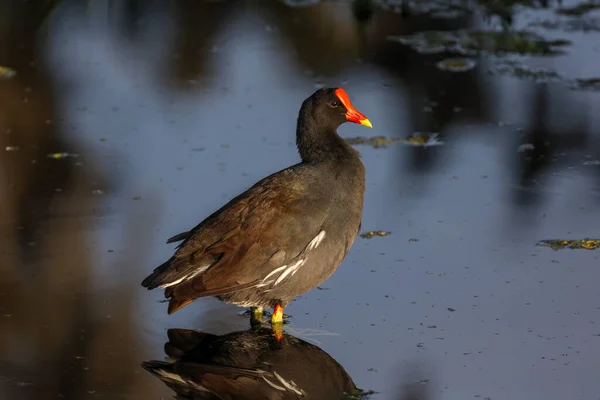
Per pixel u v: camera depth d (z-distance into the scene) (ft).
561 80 60.18
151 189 46.01
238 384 30.68
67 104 57.26
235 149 50.60
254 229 33.37
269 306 34.76
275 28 70.85
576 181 46.78
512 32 68.18
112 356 32.30
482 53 65.16
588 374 30.71
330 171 35.19
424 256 39.58
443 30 69.67
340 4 76.13
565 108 55.98
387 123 54.13
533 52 65.00
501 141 51.83
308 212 34.04
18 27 69.82
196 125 53.98
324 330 34.27
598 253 39.34
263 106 56.65
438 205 44.47
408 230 41.98
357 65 63.31
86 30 70.13
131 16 73.46
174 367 31.73
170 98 58.18
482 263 38.81
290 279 33.83
